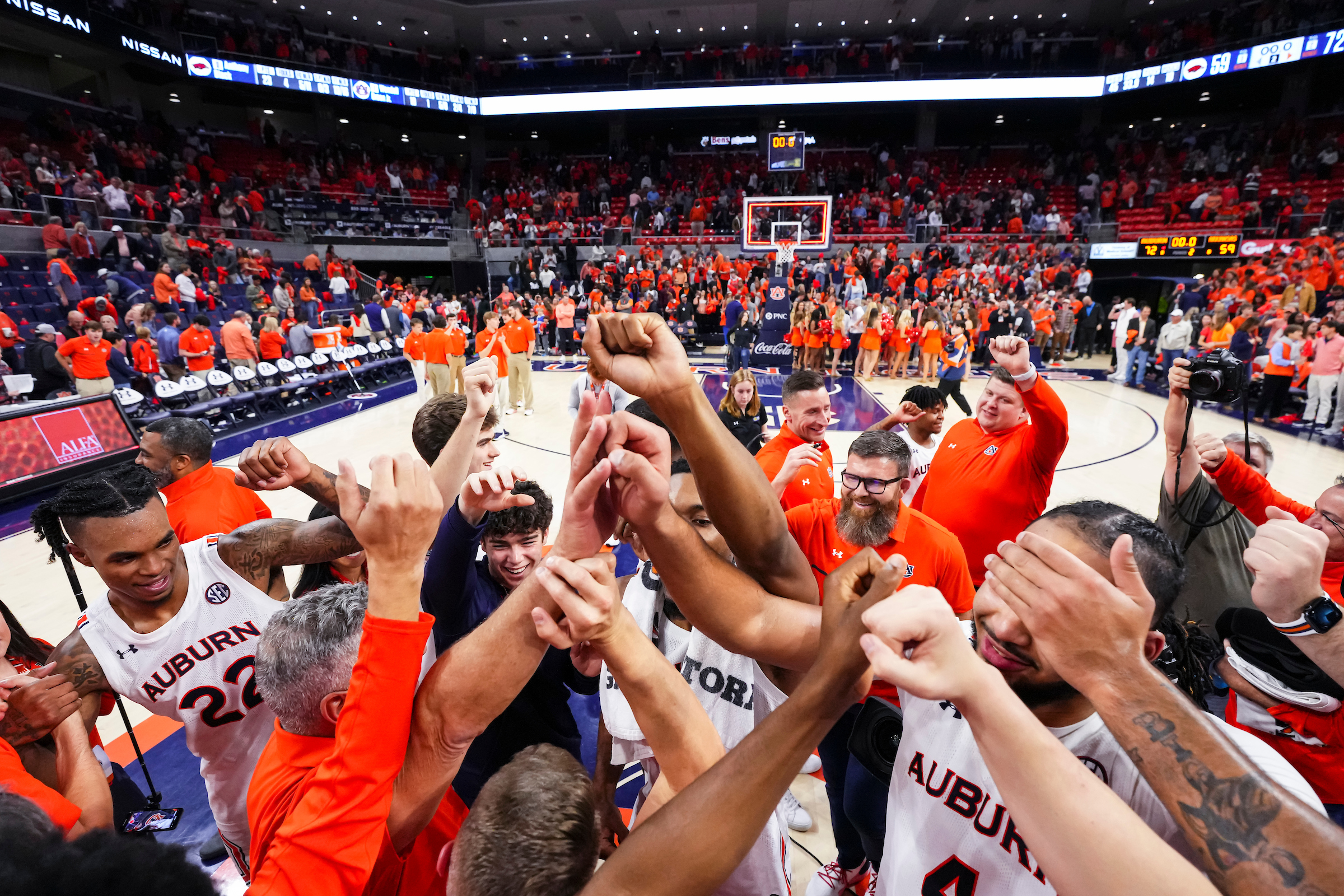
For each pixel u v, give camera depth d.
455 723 0.91
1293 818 0.65
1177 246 16.81
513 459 8.05
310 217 18.45
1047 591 0.76
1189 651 1.69
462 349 10.35
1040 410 2.67
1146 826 0.66
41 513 1.87
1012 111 22.77
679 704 0.89
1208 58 18.30
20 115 15.38
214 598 1.87
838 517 2.48
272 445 1.73
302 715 1.10
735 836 0.71
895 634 0.68
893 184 22.47
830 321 13.60
